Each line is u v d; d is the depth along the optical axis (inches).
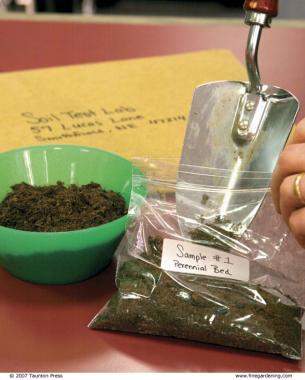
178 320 18.3
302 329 19.1
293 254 20.2
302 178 18.1
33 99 33.0
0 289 20.7
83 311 19.9
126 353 18.2
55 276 20.5
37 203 21.3
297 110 24.0
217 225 20.2
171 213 20.6
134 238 20.4
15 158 23.3
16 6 71.7
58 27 44.4
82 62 38.5
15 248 19.3
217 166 23.2
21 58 39.0
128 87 35.0
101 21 46.9
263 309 18.7
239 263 19.6
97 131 30.2
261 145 23.6
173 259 19.6
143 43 41.9
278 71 38.5
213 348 18.4
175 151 28.8
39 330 19.0
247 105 24.5
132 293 19.0
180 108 33.0
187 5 93.0
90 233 19.3
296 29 45.0
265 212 20.8
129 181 22.6
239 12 92.6
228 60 39.1
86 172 23.7
